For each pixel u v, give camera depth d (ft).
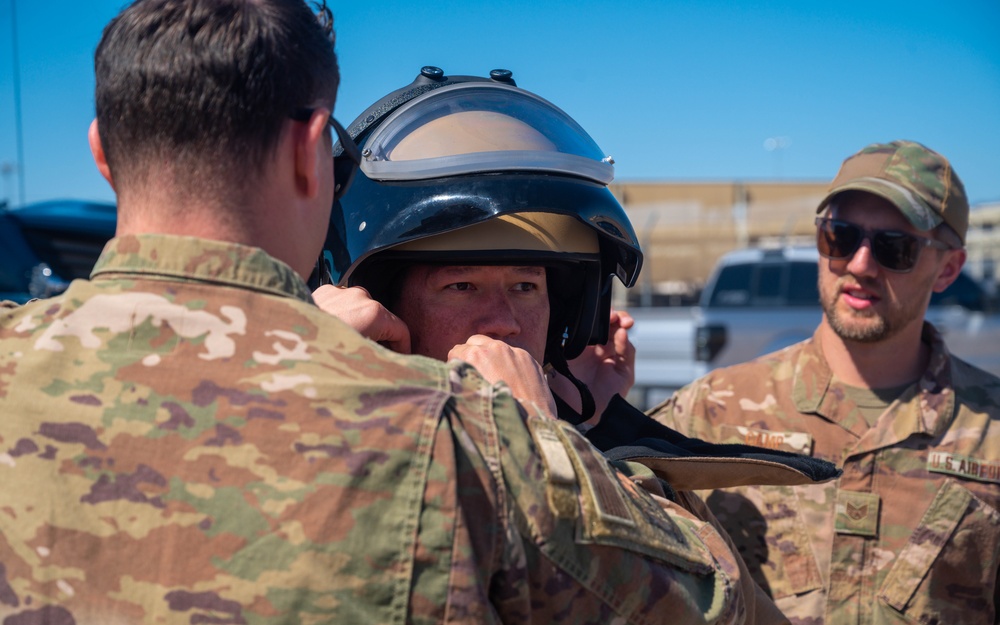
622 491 3.22
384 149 4.64
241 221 3.01
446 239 4.52
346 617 2.59
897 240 6.78
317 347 2.91
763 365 7.63
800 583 6.68
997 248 44.42
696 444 4.86
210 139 2.93
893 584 6.51
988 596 6.56
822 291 7.14
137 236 2.99
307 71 3.11
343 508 2.63
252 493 2.64
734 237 47.78
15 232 15.90
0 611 2.65
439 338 4.78
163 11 2.95
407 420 2.77
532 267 4.82
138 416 2.74
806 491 6.83
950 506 6.57
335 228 4.65
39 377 2.84
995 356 25.00
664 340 25.40
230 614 2.56
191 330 2.86
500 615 2.89
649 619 3.12
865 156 7.16
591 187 4.80
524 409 3.19
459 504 2.74
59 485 2.71
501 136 4.63
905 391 6.96
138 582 2.60
